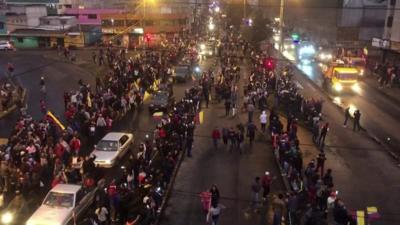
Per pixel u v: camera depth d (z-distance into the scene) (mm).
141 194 17453
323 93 40094
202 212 18453
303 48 57062
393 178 22000
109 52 51406
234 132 25984
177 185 20953
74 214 16984
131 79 38188
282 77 39125
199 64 54844
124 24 67750
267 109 33844
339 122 30891
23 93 35906
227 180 21516
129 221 16453
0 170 20031
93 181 19750
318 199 17562
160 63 46750
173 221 17672
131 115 32594
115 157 22812
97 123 27172
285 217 16797
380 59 53344
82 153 24344
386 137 28000
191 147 25125
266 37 58875
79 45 64688
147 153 21547
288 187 20500
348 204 19016
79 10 74250
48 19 68688
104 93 31984
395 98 38219
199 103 34250
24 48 63812
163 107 32594
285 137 23203
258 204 18891
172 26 70500
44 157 21031
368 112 33812
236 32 73062
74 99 30484
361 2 62094
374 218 16953
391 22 53031
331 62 46594
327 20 68125
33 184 20031
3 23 67438
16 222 17391
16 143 21641
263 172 22578
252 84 37375
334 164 23641
